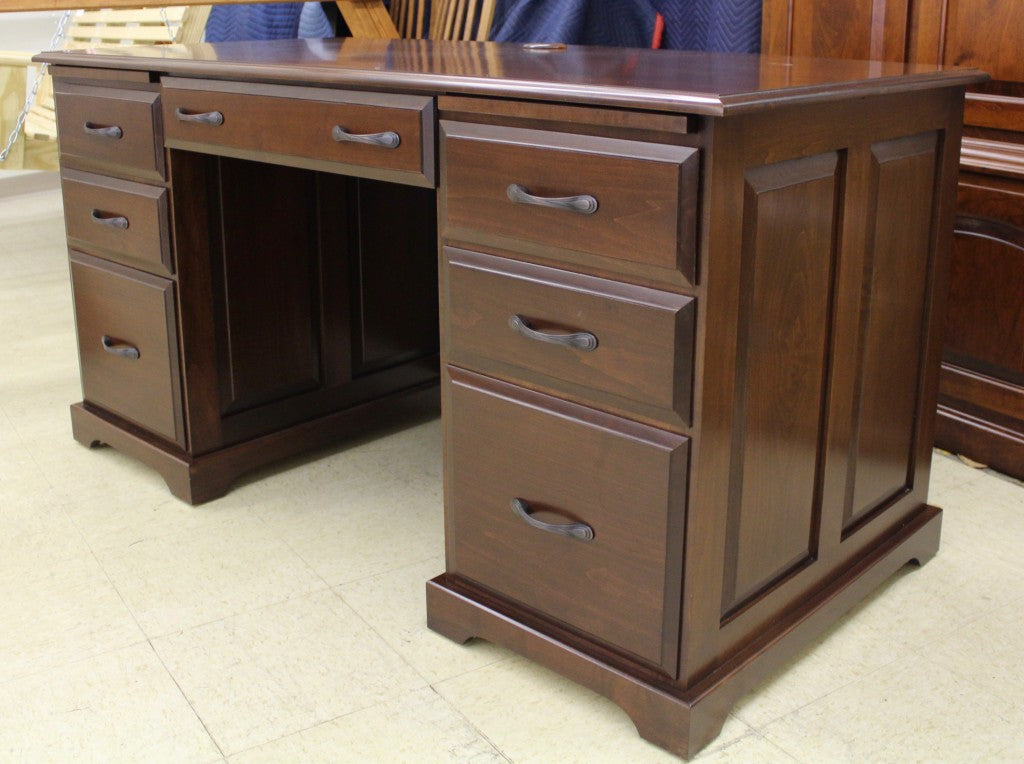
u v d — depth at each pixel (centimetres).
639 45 243
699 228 112
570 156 119
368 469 212
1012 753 129
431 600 154
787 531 142
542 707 139
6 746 132
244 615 160
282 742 132
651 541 126
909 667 146
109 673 146
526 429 135
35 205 467
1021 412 199
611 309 121
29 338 289
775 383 131
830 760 128
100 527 187
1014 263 194
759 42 226
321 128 147
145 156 182
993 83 192
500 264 131
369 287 218
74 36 395
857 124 131
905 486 168
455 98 130
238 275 195
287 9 299
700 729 129
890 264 146
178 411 195
